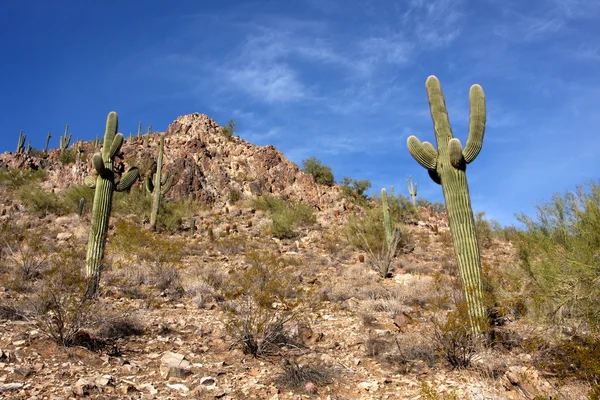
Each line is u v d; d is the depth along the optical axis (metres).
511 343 6.07
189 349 6.24
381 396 4.84
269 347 6.49
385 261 14.80
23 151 45.09
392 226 18.92
